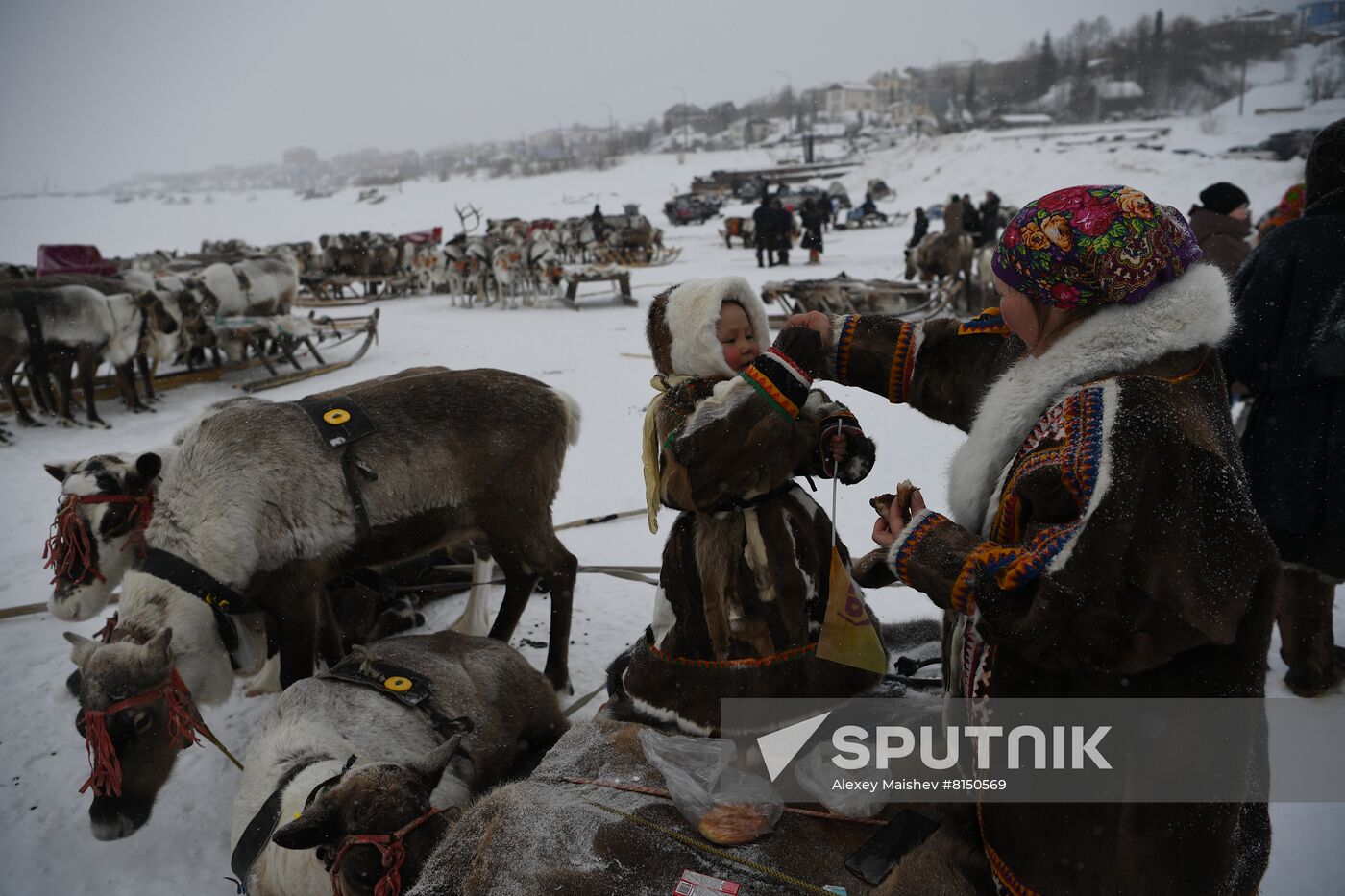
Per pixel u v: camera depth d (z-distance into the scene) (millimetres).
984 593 1489
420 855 2635
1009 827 1659
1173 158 38344
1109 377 1518
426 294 24141
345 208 79688
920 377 2047
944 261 15961
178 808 3918
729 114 141375
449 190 89562
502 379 4508
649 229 29141
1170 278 1530
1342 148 3529
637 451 8625
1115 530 1402
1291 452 3668
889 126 104750
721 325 2277
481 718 3545
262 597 3979
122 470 4160
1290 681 3938
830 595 2289
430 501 4254
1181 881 1553
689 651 2375
